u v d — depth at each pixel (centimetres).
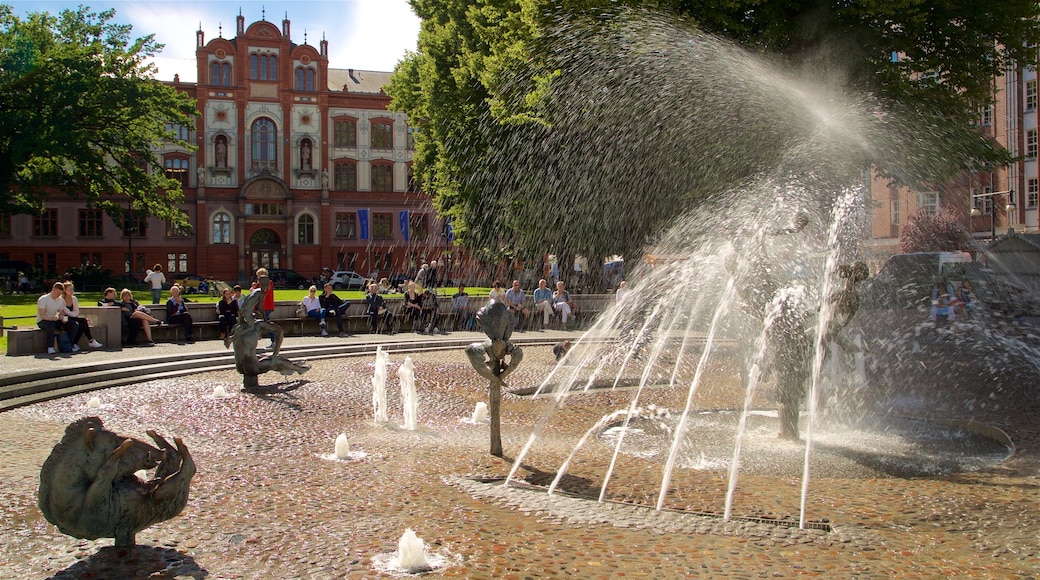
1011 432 1050
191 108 5631
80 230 7206
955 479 825
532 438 991
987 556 585
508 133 3219
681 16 2177
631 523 655
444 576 539
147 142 5719
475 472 843
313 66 7631
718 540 614
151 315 2264
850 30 2222
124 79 5172
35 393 1318
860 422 1138
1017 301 2700
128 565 554
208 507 697
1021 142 4312
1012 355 1933
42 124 4784
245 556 575
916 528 653
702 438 1041
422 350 2198
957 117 2473
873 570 555
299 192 7625
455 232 3691
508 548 594
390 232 7850
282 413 1191
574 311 2934
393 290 4994
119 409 1210
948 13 2245
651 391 1484
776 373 1034
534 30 2341
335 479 805
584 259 3219
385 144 7825
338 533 628
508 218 3253
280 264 7588
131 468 574
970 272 2802
